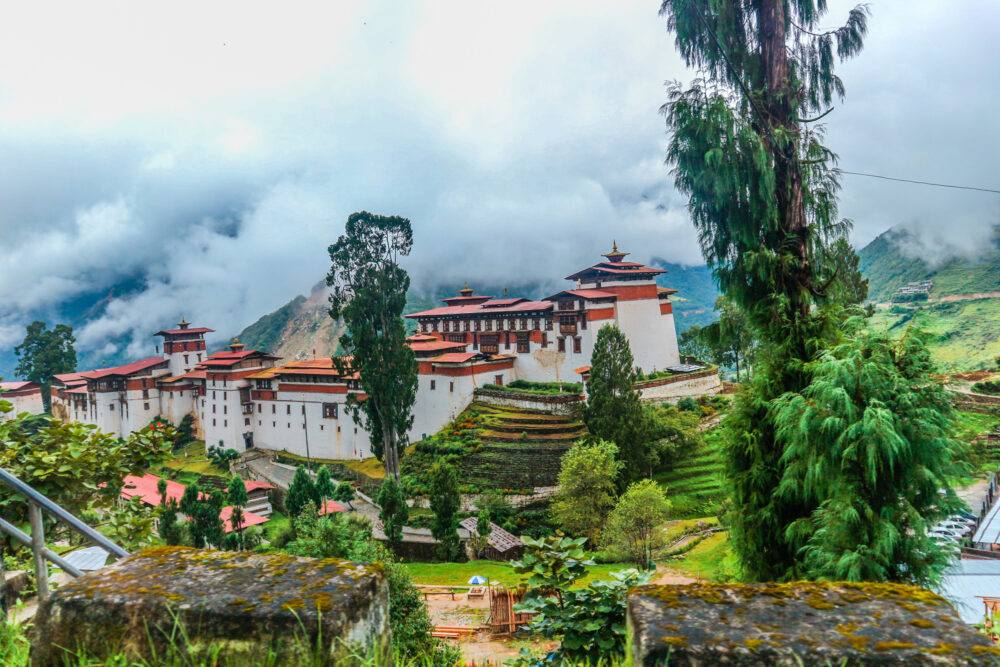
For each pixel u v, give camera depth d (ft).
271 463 265.75
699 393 234.99
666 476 188.24
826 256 46.52
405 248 196.85
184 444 314.76
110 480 23.13
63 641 7.91
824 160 46.32
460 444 213.05
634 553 131.23
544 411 219.00
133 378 327.47
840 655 6.52
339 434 254.06
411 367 200.03
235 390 284.00
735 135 43.32
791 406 37.78
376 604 8.23
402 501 167.12
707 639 6.92
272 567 8.68
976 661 6.35
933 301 478.18
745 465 45.27
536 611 17.72
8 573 20.07
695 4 46.14
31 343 387.96
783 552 42.83
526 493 188.14
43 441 22.13
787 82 46.26
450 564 148.87
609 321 232.53
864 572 33.27
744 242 45.47
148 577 8.50
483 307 272.72
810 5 46.96
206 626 7.43
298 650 7.13
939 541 34.24
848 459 34.68
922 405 34.88
